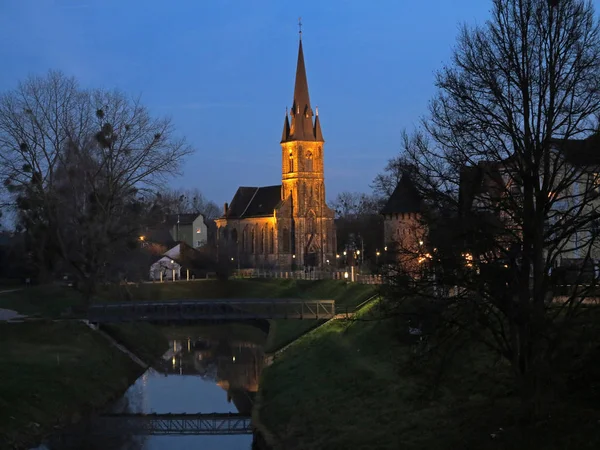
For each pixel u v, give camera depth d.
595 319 31.95
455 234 32.59
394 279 33.56
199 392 74.06
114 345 83.88
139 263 120.69
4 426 51.94
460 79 34.03
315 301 85.12
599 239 32.28
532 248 32.50
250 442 54.69
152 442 54.56
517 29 32.97
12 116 81.69
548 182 32.22
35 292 107.06
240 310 95.38
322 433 47.16
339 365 62.22
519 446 33.56
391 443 40.69
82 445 52.81
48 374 64.44
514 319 31.50
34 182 82.56
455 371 46.03
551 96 32.03
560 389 34.94
